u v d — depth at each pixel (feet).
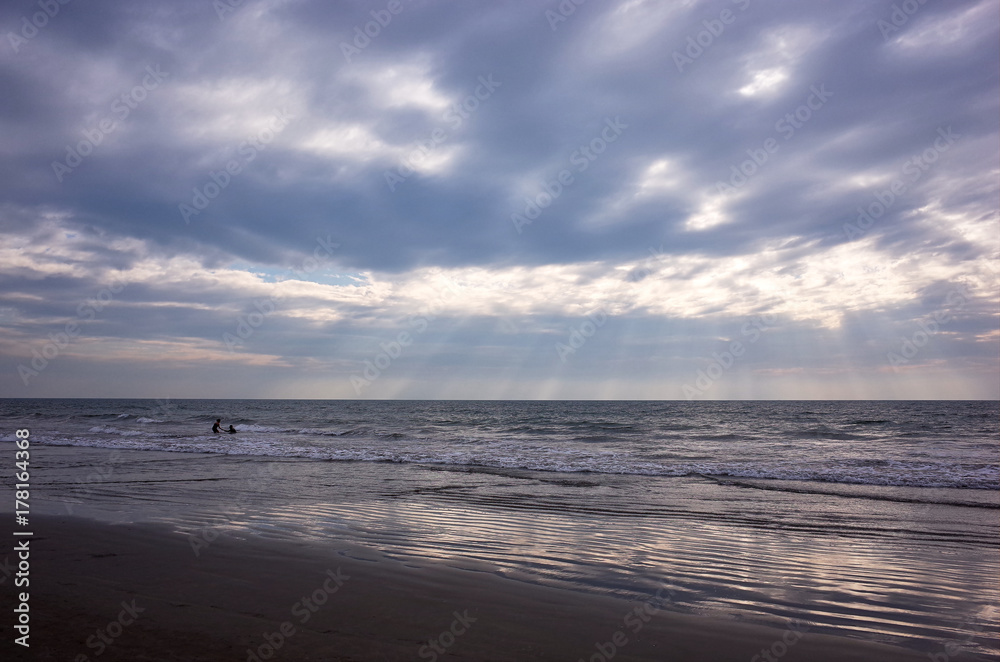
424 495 37.50
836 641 14.65
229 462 56.90
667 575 20.16
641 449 74.59
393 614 15.60
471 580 19.11
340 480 44.50
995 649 14.30
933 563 22.16
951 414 189.16
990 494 39.86
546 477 47.29
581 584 18.98
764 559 22.49
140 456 62.08
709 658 13.43
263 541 24.25
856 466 54.75
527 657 13.01
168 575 18.92
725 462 58.44
